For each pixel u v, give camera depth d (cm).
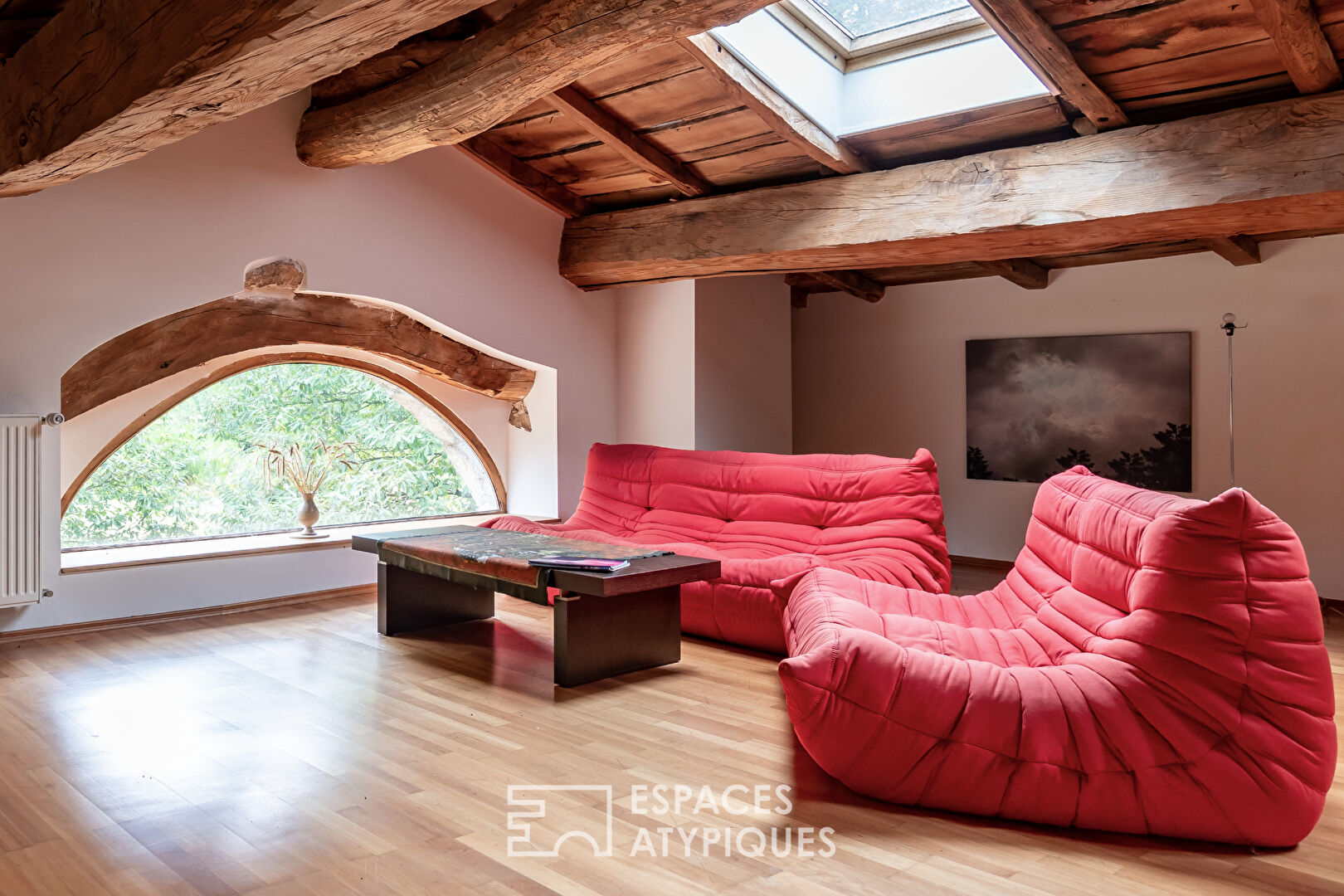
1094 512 297
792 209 484
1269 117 343
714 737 305
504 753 290
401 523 623
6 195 401
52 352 421
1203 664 229
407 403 641
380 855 223
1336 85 333
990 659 279
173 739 302
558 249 609
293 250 488
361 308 569
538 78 371
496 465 662
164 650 412
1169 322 611
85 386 474
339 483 616
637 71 431
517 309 586
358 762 283
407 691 354
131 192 439
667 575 357
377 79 443
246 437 579
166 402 527
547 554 387
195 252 458
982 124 410
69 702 339
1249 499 230
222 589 489
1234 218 368
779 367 675
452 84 394
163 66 248
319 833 235
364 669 384
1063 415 654
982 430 691
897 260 477
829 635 261
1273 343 573
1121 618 255
